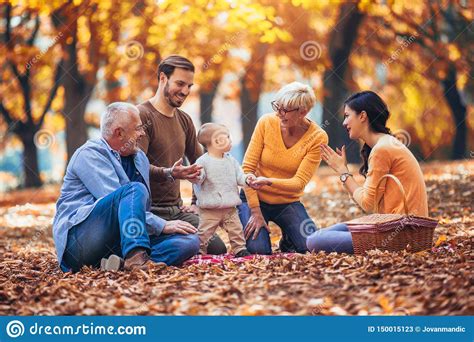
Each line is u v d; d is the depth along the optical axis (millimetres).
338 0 27906
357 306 7445
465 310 7102
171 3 25703
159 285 8570
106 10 28438
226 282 8617
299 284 8281
